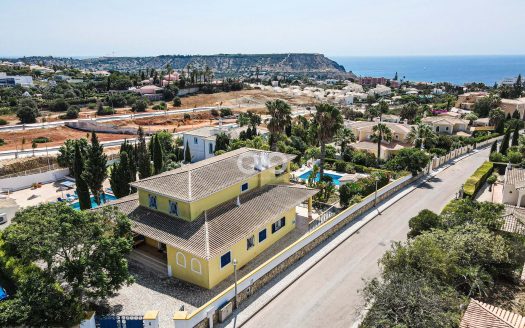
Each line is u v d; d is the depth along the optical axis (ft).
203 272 89.86
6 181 178.29
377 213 145.79
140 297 86.84
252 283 90.63
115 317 73.05
